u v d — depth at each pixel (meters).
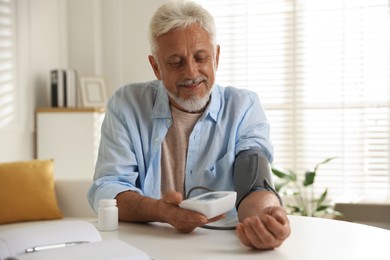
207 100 1.37
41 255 0.76
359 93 3.31
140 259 0.79
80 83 3.39
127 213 1.20
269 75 3.47
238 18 3.52
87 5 3.59
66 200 2.82
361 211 3.20
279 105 3.45
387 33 3.25
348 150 3.34
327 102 3.37
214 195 1.10
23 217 2.64
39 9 3.36
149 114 1.44
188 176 1.41
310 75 3.39
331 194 3.36
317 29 3.37
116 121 1.43
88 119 3.21
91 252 0.78
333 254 0.90
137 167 1.42
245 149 1.35
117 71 3.64
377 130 3.29
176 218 1.06
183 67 1.27
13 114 3.11
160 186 1.41
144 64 3.62
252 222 0.92
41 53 3.38
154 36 1.30
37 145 3.29
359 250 0.92
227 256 0.89
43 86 3.43
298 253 0.90
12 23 3.09
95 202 1.30
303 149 3.41
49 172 2.79
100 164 1.41
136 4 3.62
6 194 2.62
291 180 3.01
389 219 3.15
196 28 1.27
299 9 3.40
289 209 3.38
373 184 3.30
